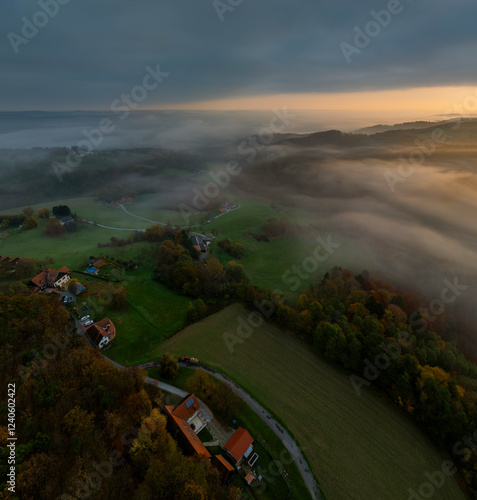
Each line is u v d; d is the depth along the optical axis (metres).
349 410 75.25
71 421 44.81
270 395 74.56
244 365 82.69
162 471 43.53
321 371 85.69
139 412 53.03
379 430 71.81
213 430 61.72
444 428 71.19
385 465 64.44
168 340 87.88
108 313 93.62
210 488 46.56
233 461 55.84
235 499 48.84
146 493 40.56
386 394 82.00
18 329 62.53
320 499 55.09
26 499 36.50
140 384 59.91
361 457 64.62
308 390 78.69
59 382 51.34
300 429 67.19
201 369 77.56
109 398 51.53
